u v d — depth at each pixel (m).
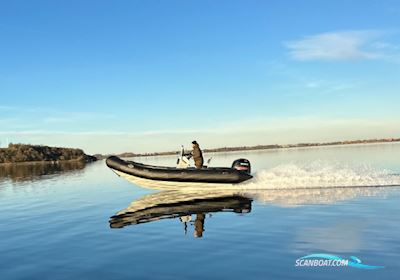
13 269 6.67
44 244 8.41
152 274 6.02
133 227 9.69
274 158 42.84
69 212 12.80
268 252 6.92
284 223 9.30
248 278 5.70
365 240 7.46
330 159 32.97
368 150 55.12
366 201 12.19
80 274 6.19
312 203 12.20
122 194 17.73
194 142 16.36
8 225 11.02
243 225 9.30
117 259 6.90
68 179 29.86
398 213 10.03
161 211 12.10
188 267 6.28
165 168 16.06
